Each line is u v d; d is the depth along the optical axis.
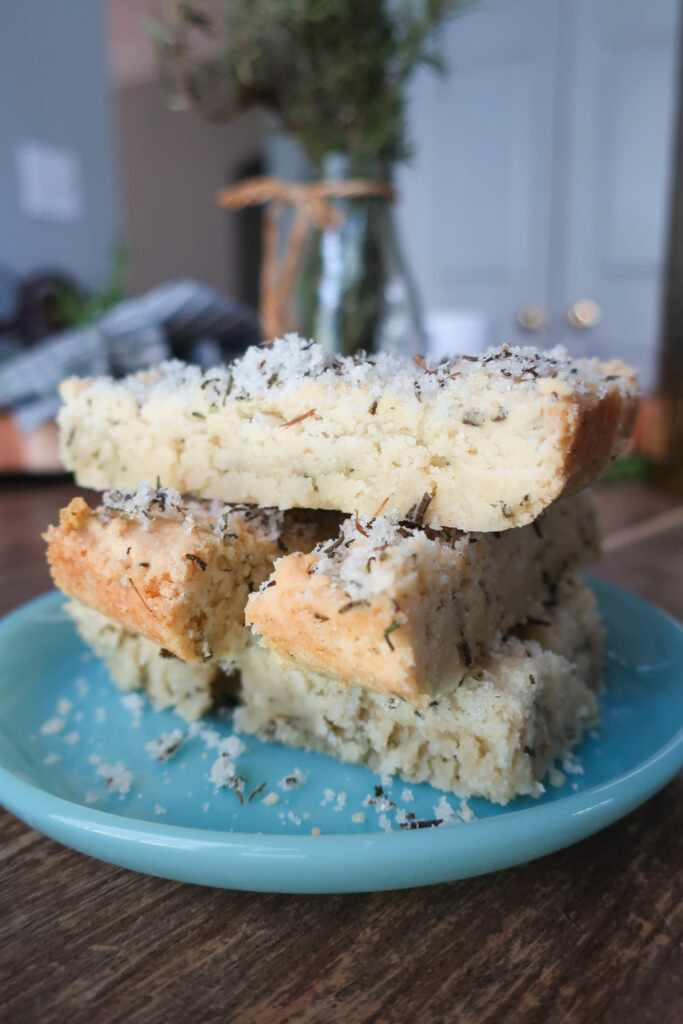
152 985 0.12
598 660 0.22
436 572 0.16
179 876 0.14
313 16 0.33
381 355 0.20
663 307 0.57
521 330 0.85
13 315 0.79
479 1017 0.12
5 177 0.79
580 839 0.14
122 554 0.18
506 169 0.82
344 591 0.15
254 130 1.67
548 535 0.21
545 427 0.16
